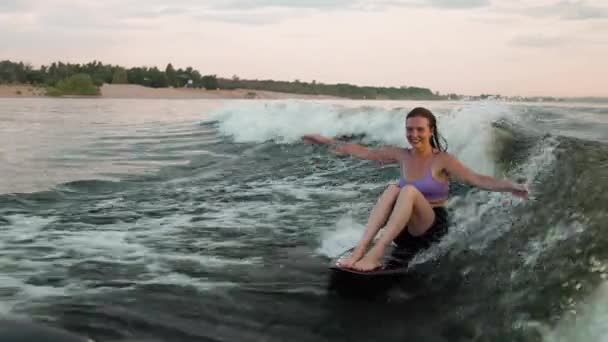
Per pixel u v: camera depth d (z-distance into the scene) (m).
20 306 3.30
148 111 28.06
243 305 3.40
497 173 5.92
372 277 3.89
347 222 5.33
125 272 3.97
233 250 4.52
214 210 5.95
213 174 8.21
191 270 4.03
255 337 2.98
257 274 3.96
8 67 89.75
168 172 8.48
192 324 3.11
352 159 8.41
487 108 9.08
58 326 3.02
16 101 49.78
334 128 10.53
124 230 5.14
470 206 5.07
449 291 3.59
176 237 4.91
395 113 10.23
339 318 3.23
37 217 5.63
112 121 20.06
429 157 4.45
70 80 77.50
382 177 7.23
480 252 4.15
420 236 4.38
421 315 3.26
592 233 3.57
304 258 4.32
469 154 6.49
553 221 4.02
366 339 2.98
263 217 5.60
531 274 3.51
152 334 2.97
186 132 14.51
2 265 4.09
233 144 11.22
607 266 3.17
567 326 2.87
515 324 3.01
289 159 8.96
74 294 3.52
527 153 5.93
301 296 3.55
